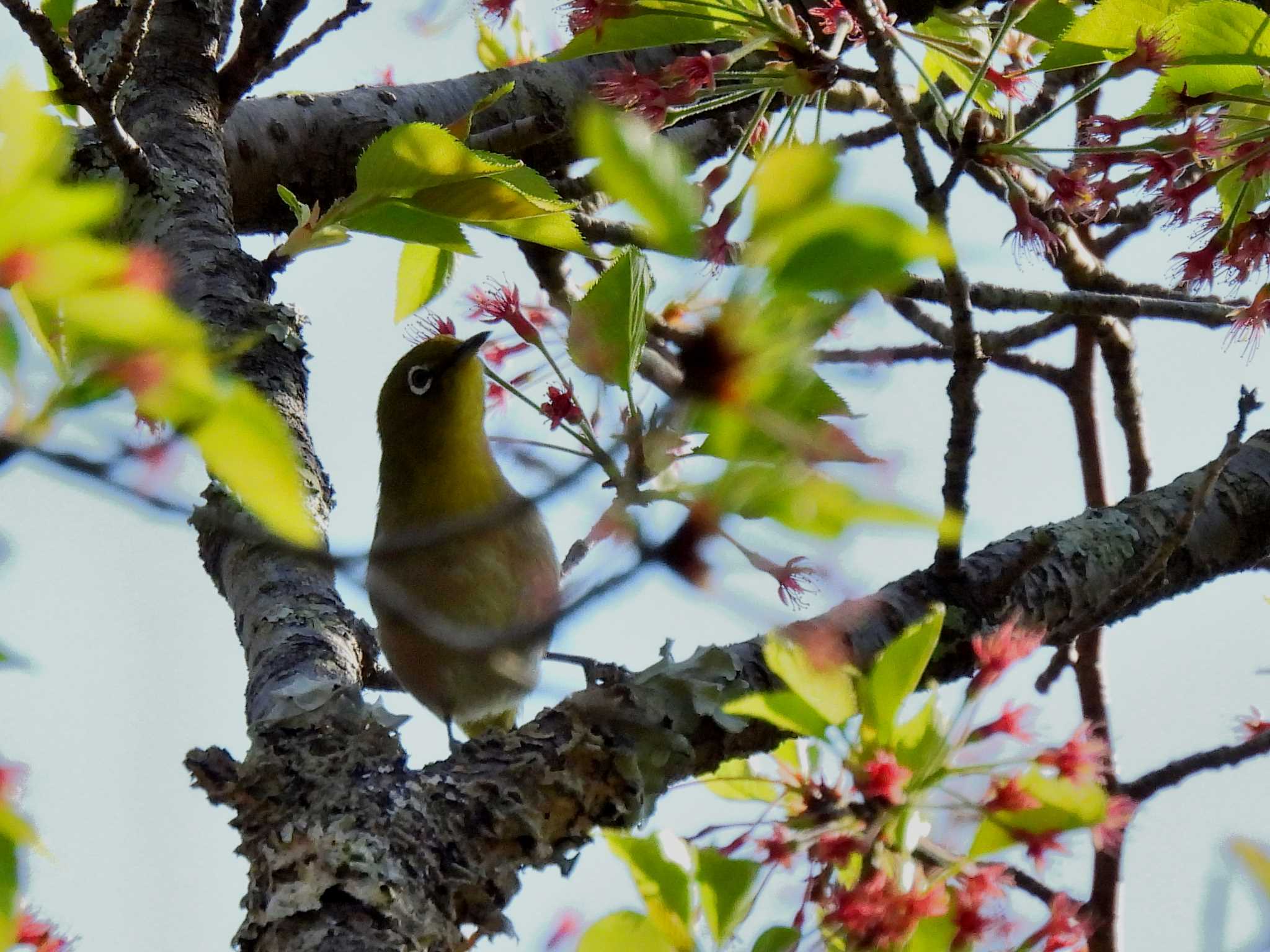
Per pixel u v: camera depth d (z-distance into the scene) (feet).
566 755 22.20
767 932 21.68
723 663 23.88
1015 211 26.78
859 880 21.47
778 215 9.30
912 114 19.66
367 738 21.24
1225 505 28.78
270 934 19.15
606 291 12.55
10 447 11.43
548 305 30.07
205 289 29.30
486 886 20.79
